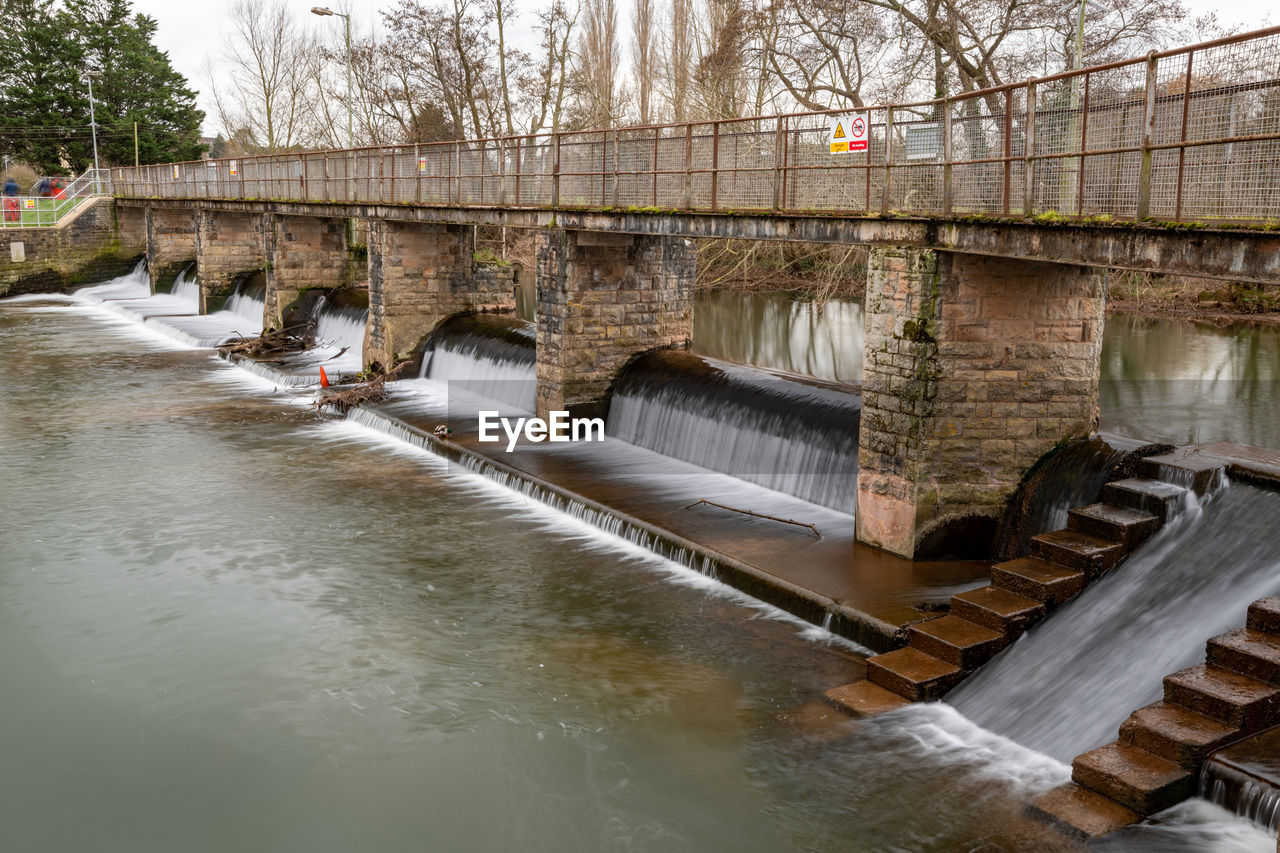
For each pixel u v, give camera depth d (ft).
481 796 34.65
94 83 240.32
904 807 32.86
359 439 79.36
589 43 180.04
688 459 69.36
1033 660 38.91
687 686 40.86
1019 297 48.03
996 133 44.60
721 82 141.18
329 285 124.06
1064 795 31.91
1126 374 92.38
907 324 48.06
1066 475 47.50
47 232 177.37
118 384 99.30
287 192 121.60
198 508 62.49
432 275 99.81
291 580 51.80
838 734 36.96
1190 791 30.99
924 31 115.03
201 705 40.52
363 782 35.60
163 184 162.50
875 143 50.65
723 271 152.46
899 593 45.60
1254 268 33.09
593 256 75.00
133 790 35.55
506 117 175.11
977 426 48.65
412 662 43.39
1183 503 42.50
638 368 77.00
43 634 46.19
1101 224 38.06
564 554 54.80
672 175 65.26
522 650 44.16
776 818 32.81
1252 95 33.40
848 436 58.44
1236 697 31.68
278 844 32.81
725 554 50.93
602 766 35.94
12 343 122.83
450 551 55.42
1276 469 41.34
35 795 35.32
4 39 238.27
